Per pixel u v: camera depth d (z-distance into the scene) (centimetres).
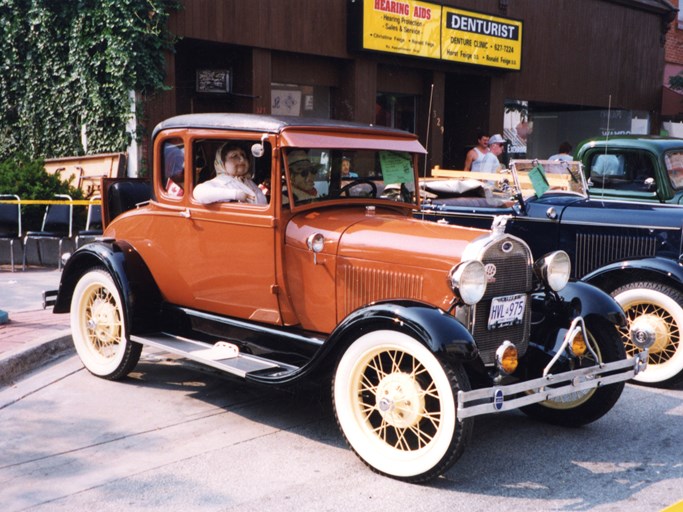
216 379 592
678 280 576
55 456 439
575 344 460
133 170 1151
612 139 826
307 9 1275
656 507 384
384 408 415
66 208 1079
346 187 514
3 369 566
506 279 453
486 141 1232
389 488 403
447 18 1443
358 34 1316
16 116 1258
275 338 496
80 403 530
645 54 1977
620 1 1858
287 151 480
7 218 1064
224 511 374
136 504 381
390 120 1488
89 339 598
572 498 394
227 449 454
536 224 690
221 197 505
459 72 1527
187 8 1141
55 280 942
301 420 506
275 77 1284
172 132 536
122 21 1110
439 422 403
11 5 1220
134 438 468
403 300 414
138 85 1130
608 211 659
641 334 537
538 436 488
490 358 453
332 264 473
